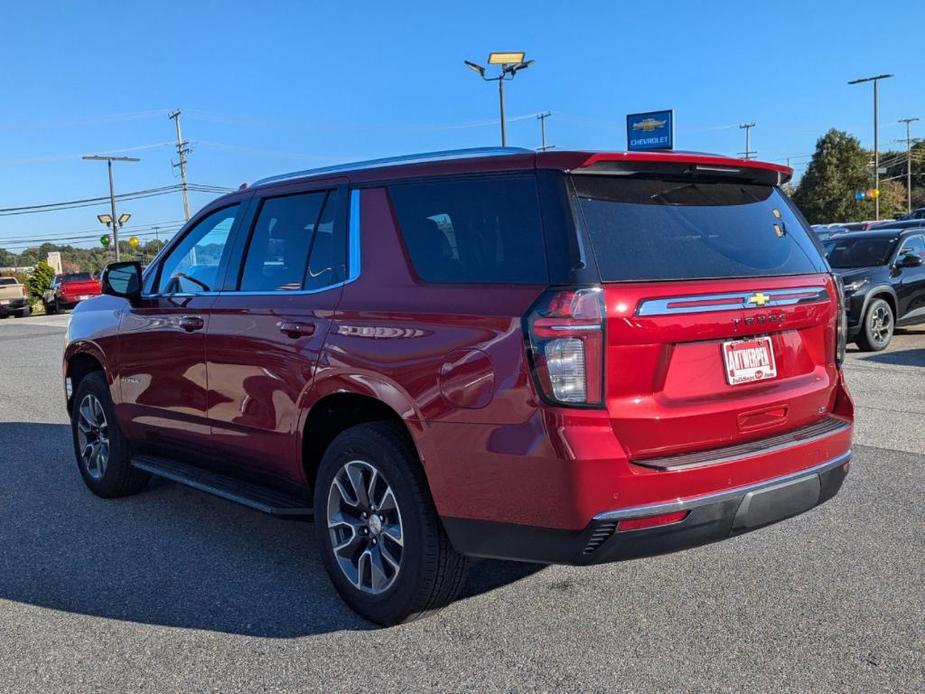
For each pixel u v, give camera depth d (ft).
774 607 12.03
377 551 11.76
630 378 9.90
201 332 14.74
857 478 18.24
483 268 10.72
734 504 10.35
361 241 12.35
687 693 9.75
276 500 13.61
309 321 12.57
